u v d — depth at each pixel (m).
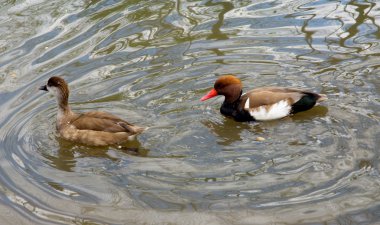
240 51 16.11
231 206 10.05
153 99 14.10
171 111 13.58
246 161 11.42
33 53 16.58
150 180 10.99
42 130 13.20
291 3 19.23
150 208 10.16
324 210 9.78
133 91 14.49
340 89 13.88
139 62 15.88
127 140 12.38
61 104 13.12
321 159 11.23
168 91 14.41
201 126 12.97
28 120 13.55
